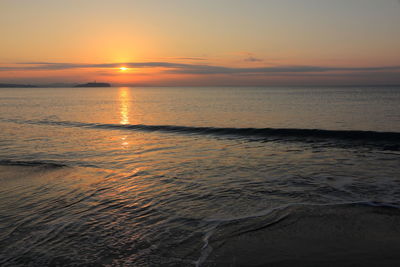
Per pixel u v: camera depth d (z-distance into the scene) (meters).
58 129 22.30
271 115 32.78
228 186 8.33
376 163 10.84
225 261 4.55
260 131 19.50
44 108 48.69
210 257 4.66
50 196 7.54
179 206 6.85
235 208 6.68
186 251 4.84
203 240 5.20
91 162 11.52
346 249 4.87
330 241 5.14
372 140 16.05
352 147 14.26
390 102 54.75
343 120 27.22
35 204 6.95
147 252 4.81
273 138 17.42
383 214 6.19
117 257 4.66
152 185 8.49
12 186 8.40
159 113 38.16
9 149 14.32
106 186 8.41
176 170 10.20
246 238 5.27
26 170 10.23
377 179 8.77
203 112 38.38
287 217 6.14
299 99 71.44
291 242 5.12
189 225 5.82
